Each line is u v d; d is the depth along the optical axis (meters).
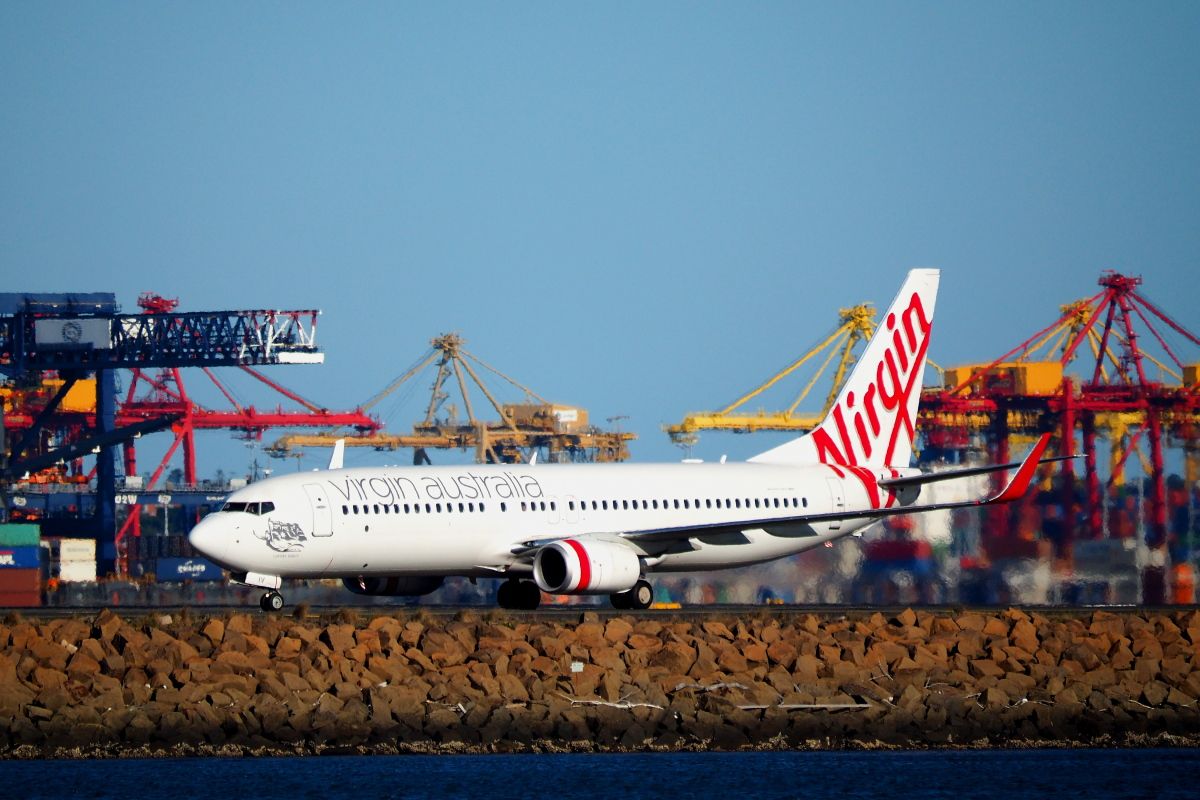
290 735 174.25
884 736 181.75
